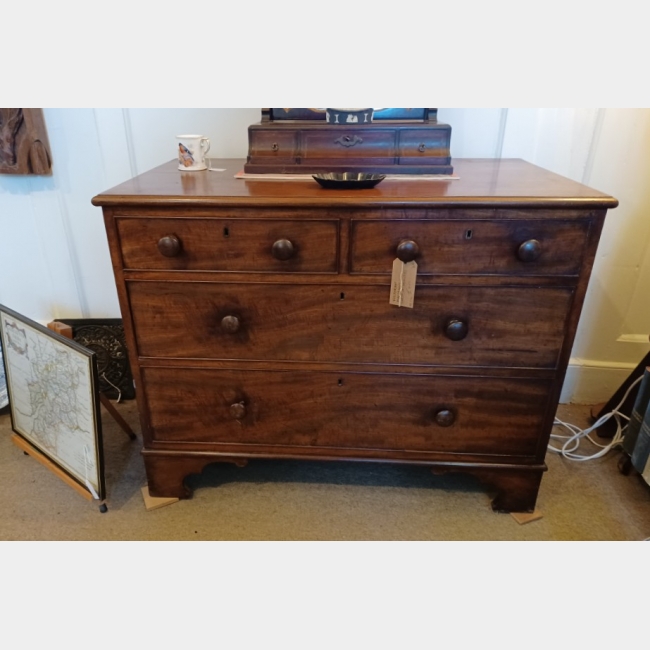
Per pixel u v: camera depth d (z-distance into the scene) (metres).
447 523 1.38
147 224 1.12
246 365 1.26
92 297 1.86
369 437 1.34
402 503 1.44
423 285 1.15
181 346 1.25
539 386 1.24
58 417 1.43
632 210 1.60
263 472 1.56
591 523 1.38
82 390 1.32
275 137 1.34
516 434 1.30
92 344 1.83
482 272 1.13
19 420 1.58
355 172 1.33
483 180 1.24
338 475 1.55
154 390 1.31
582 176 1.60
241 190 1.14
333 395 1.29
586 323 1.77
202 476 1.54
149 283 1.18
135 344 1.26
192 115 1.60
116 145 1.64
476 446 1.33
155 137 1.63
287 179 1.29
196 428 1.36
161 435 1.37
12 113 1.55
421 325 1.19
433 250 1.11
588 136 1.54
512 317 1.17
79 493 1.44
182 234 1.13
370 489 1.49
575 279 1.12
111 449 1.65
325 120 1.42
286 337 1.22
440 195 1.08
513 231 1.08
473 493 1.48
